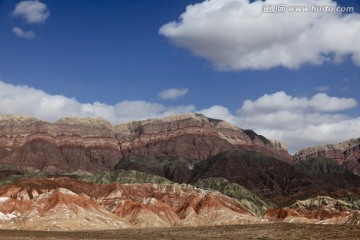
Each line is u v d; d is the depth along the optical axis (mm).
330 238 185625
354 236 186875
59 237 197500
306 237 193000
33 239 183000
